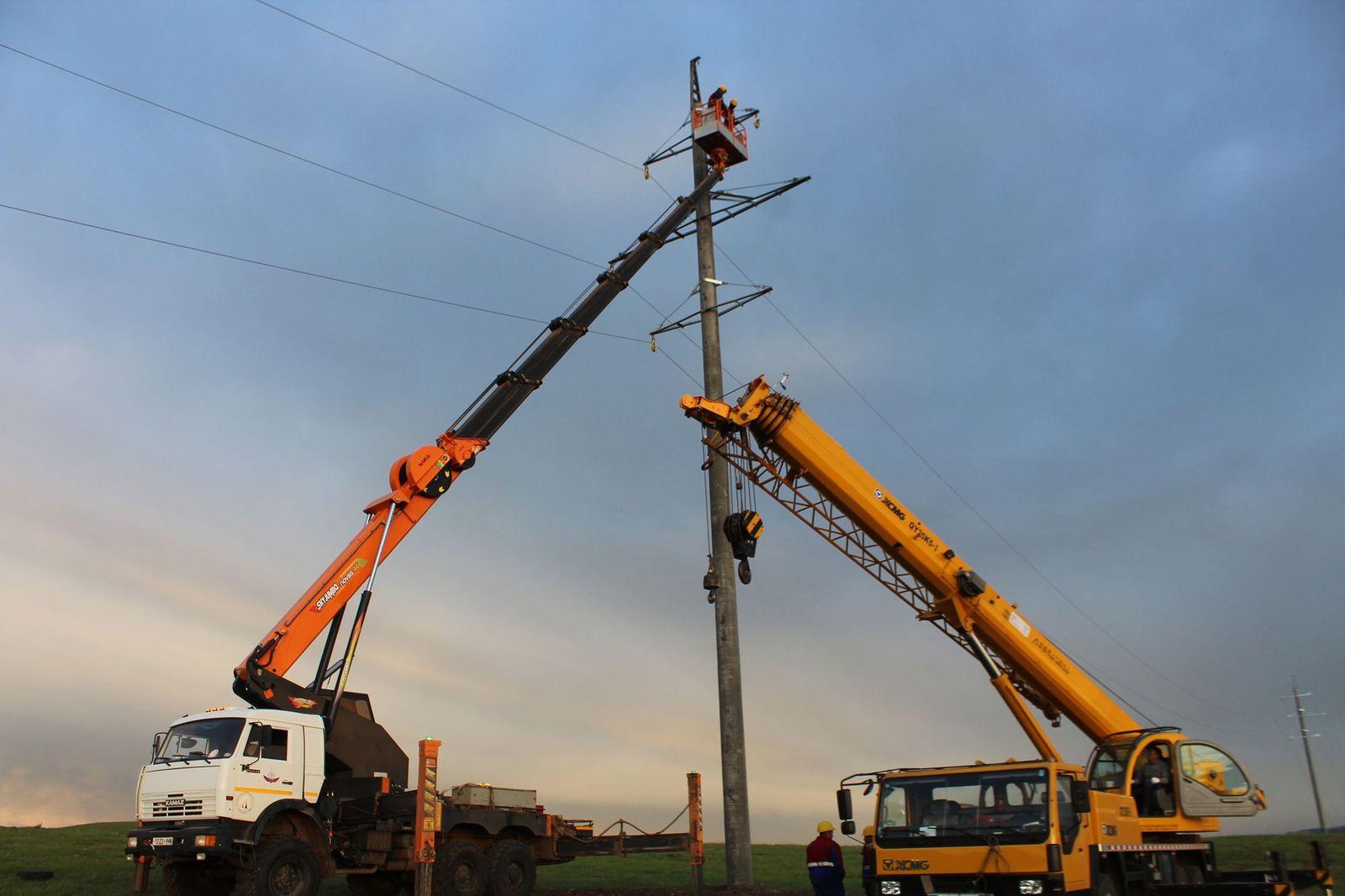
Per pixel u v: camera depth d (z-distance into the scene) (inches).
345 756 697.6
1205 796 630.5
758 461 789.9
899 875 535.2
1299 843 1035.9
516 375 817.5
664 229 961.5
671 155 1112.8
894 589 800.3
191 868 655.8
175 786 629.6
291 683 687.7
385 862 689.0
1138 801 621.0
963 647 790.5
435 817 628.1
